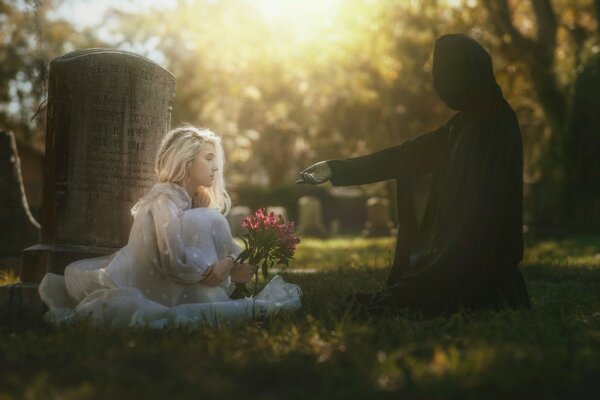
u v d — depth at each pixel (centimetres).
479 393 423
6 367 516
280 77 4397
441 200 724
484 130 718
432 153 762
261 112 5141
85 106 841
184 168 730
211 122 4697
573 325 604
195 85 4253
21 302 782
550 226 2872
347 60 3512
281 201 4878
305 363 502
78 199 839
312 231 3588
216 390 440
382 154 771
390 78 3453
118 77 852
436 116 3625
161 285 704
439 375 444
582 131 2814
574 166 2825
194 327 646
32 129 3588
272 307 702
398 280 726
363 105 3844
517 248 714
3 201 1332
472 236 696
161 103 877
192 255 688
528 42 2983
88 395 424
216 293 700
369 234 3419
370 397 423
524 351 484
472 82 731
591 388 441
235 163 5534
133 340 580
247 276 707
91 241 841
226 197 766
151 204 709
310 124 4475
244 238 757
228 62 4269
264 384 470
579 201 2830
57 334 623
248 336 575
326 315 681
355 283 954
